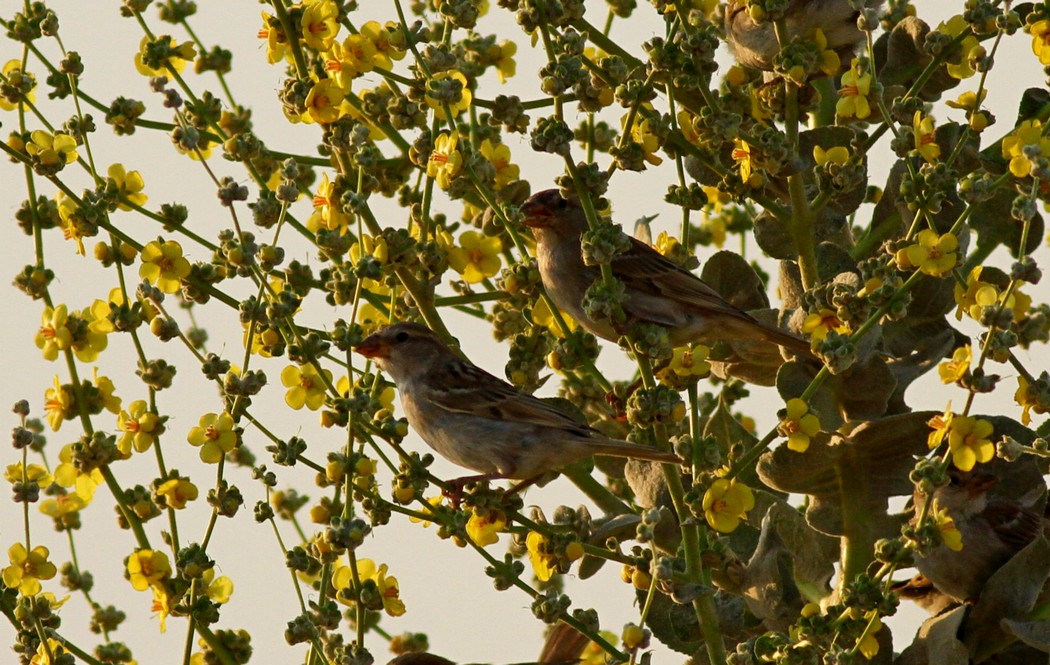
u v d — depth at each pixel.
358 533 8.98
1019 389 9.22
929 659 10.69
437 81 9.77
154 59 10.95
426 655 11.81
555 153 9.16
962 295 9.07
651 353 9.48
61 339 9.46
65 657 9.45
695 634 11.34
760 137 10.24
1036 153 8.51
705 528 10.05
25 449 9.60
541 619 9.32
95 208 9.78
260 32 11.20
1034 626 10.57
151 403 9.55
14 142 10.34
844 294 9.26
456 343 11.03
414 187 11.78
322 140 11.14
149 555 9.34
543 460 10.28
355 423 9.36
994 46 9.88
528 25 9.44
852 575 10.83
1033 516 11.19
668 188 11.01
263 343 9.97
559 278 11.05
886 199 12.19
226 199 9.49
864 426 10.45
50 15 10.49
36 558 9.80
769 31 11.96
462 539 9.48
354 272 9.84
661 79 10.12
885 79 12.43
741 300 12.32
